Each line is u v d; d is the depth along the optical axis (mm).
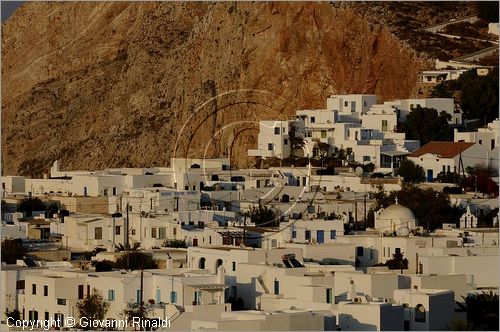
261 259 164125
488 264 161625
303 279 149250
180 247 199125
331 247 174625
